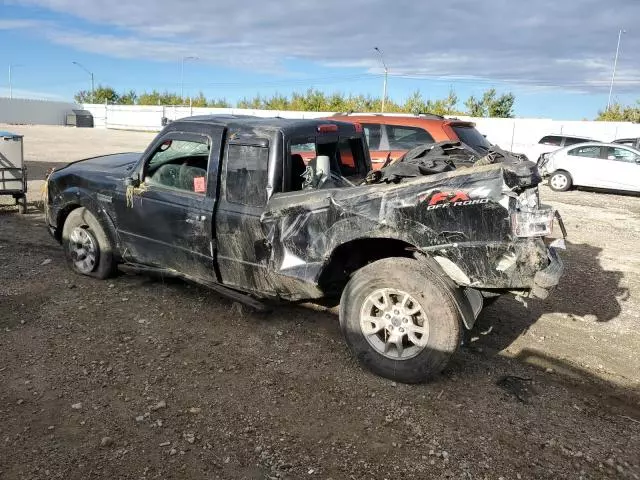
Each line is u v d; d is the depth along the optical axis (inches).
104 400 135.7
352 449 120.3
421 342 144.8
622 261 297.0
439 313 140.6
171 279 221.0
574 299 226.7
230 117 189.6
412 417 133.3
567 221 422.6
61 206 223.6
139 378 147.0
